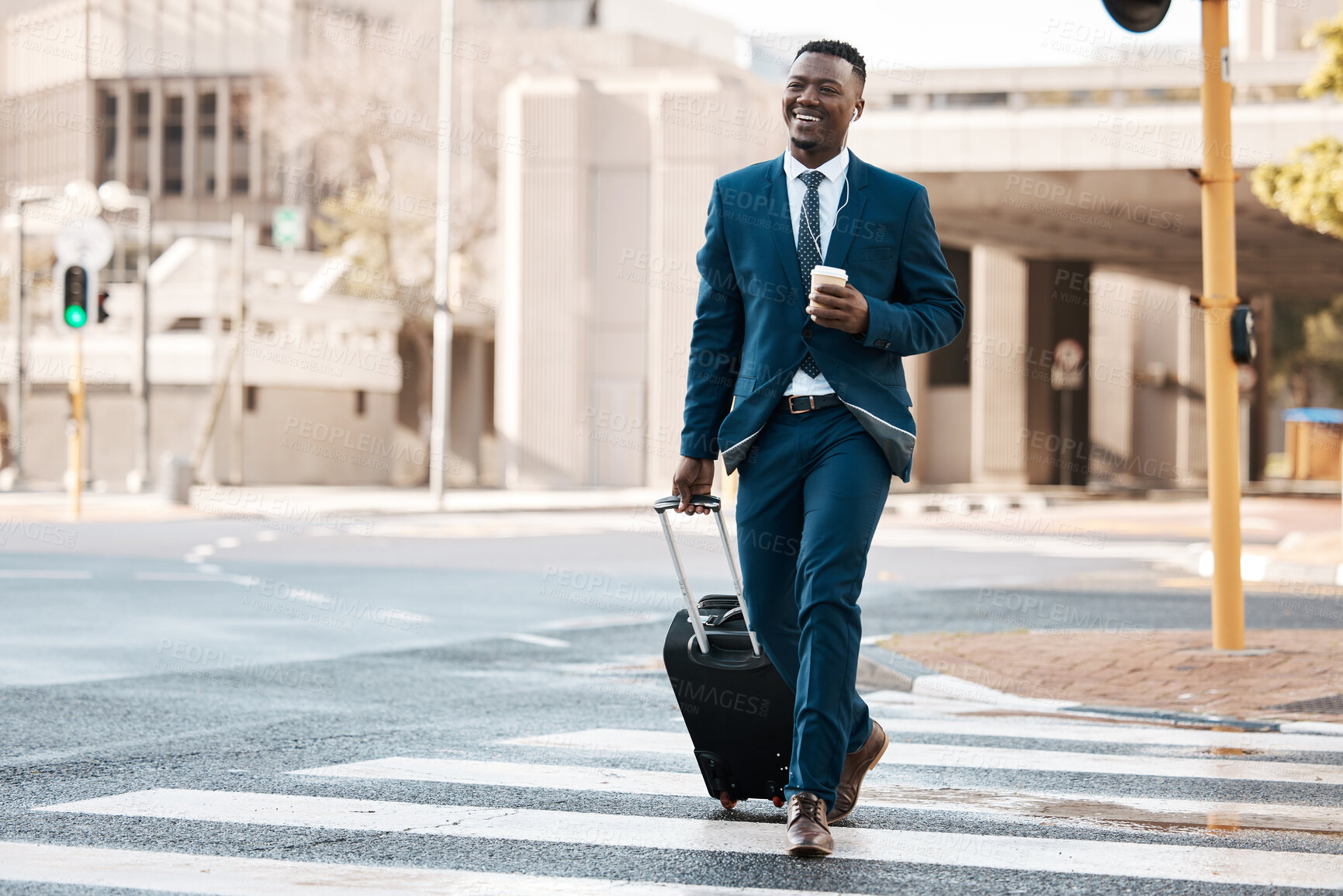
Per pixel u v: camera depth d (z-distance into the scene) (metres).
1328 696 7.15
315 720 6.59
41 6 59.94
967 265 41.12
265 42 56.38
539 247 34.78
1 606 11.73
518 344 34.97
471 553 17.98
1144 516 28.88
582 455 34.91
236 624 10.66
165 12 57.31
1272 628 10.48
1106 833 4.35
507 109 35.12
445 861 3.96
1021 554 18.92
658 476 34.66
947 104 30.25
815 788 3.95
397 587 13.68
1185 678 7.67
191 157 56.91
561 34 47.53
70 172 58.00
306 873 3.84
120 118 57.59
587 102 34.81
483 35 44.19
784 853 4.05
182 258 35.88
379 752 5.73
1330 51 17.00
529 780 5.13
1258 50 32.56
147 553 17.47
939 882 3.75
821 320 3.88
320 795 4.86
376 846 4.14
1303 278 47.66
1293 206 17.72
